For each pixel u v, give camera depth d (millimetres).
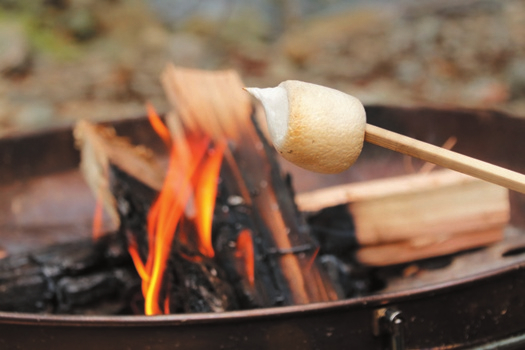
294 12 2619
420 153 522
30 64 2111
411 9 2496
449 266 725
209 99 833
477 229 732
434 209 730
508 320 615
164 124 929
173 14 2547
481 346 610
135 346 575
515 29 2248
